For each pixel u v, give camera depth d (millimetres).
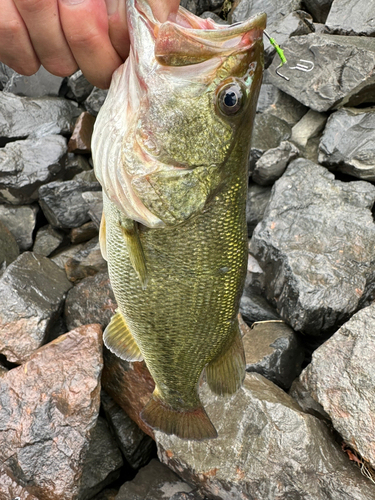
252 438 469
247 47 231
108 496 553
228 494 458
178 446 486
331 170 722
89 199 777
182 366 322
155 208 237
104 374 585
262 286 642
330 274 576
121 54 231
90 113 975
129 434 570
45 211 853
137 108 229
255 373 538
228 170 249
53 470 490
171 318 288
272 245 629
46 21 206
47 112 929
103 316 629
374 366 468
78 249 824
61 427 505
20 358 608
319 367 496
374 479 444
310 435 459
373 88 714
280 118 796
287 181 679
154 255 263
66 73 228
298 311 567
